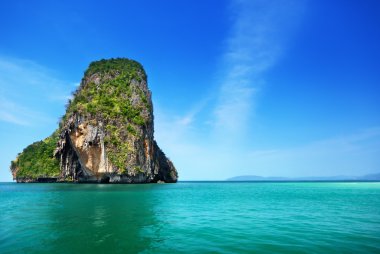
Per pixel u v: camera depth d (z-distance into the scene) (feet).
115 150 253.65
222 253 36.60
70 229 51.29
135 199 109.40
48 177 380.78
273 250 37.91
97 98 287.07
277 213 72.84
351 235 46.60
